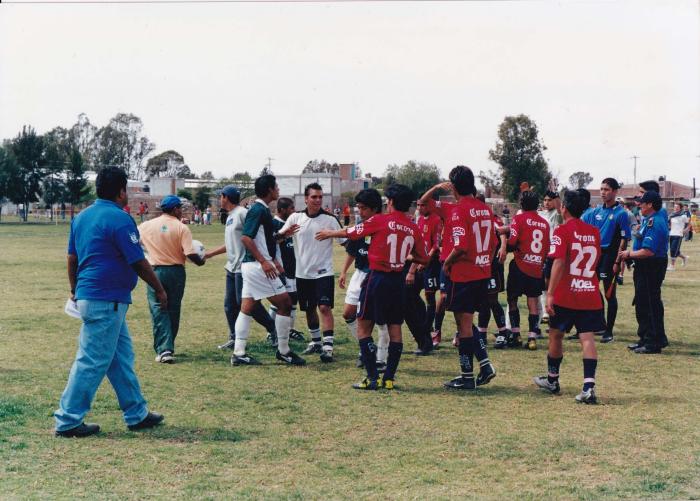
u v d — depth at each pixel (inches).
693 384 318.0
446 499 185.5
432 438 238.7
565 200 292.8
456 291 306.7
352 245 367.6
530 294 403.5
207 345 406.9
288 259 410.9
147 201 3238.2
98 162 4970.5
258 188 351.9
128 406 245.8
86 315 236.1
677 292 647.1
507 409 276.4
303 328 468.4
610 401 288.8
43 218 3223.4
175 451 223.8
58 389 297.3
